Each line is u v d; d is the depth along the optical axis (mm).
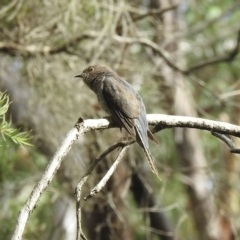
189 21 19688
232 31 18703
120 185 13922
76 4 12414
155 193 15969
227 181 16734
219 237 18469
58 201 15594
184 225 17688
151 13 13219
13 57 13219
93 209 14117
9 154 13523
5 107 6746
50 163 6637
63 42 13297
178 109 15945
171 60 14289
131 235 15992
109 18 12570
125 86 9367
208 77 19984
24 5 12320
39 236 14148
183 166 18266
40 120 13414
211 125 7918
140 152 14117
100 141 13320
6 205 13812
